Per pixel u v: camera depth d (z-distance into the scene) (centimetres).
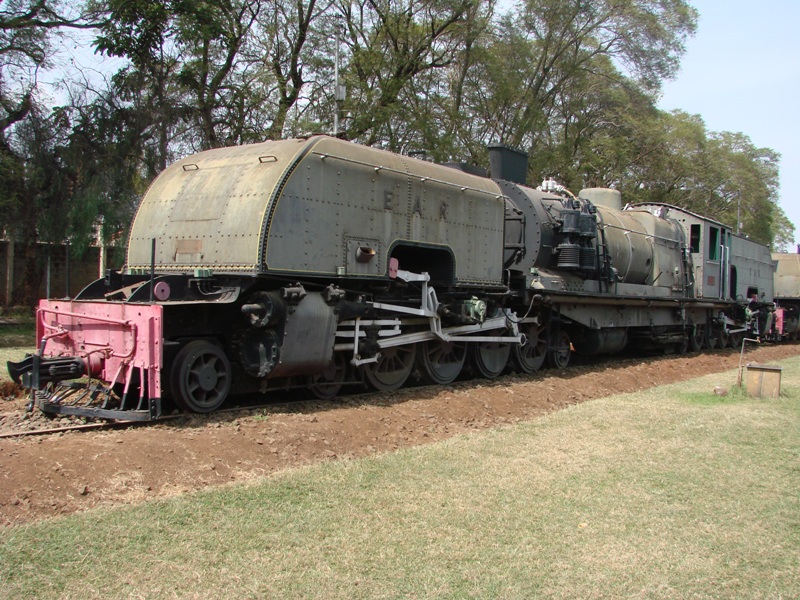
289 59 2372
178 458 588
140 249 896
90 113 1903
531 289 1205
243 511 501
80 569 402
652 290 1612
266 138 2147
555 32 2939
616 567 438
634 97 3450
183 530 462
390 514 510
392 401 911
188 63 1973
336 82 1928
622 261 1509
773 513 545
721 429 823
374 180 893
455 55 2583
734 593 412
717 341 2117
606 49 3033
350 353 916
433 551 449
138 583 390
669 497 573
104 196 1866
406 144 2398
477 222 1084
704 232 1916
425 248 982
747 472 651
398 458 656
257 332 787
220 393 776
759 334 2430
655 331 1723
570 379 1191
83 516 475
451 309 1060
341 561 429
